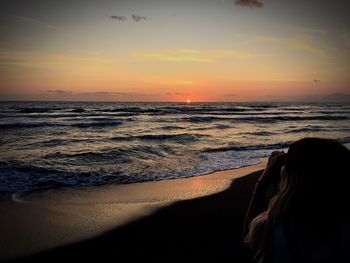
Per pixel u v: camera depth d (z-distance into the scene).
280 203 1.21
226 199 6.93
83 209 6.23
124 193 7.45
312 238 1.13
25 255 4.33
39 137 17.52
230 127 26.28
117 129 22.91
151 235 4.95
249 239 1.33
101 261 4.16
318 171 1.18
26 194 7.25
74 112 44.62
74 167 10.13
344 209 1.16
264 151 13.82
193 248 4.47
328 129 24.81
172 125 27.39
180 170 9.98
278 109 75.06
